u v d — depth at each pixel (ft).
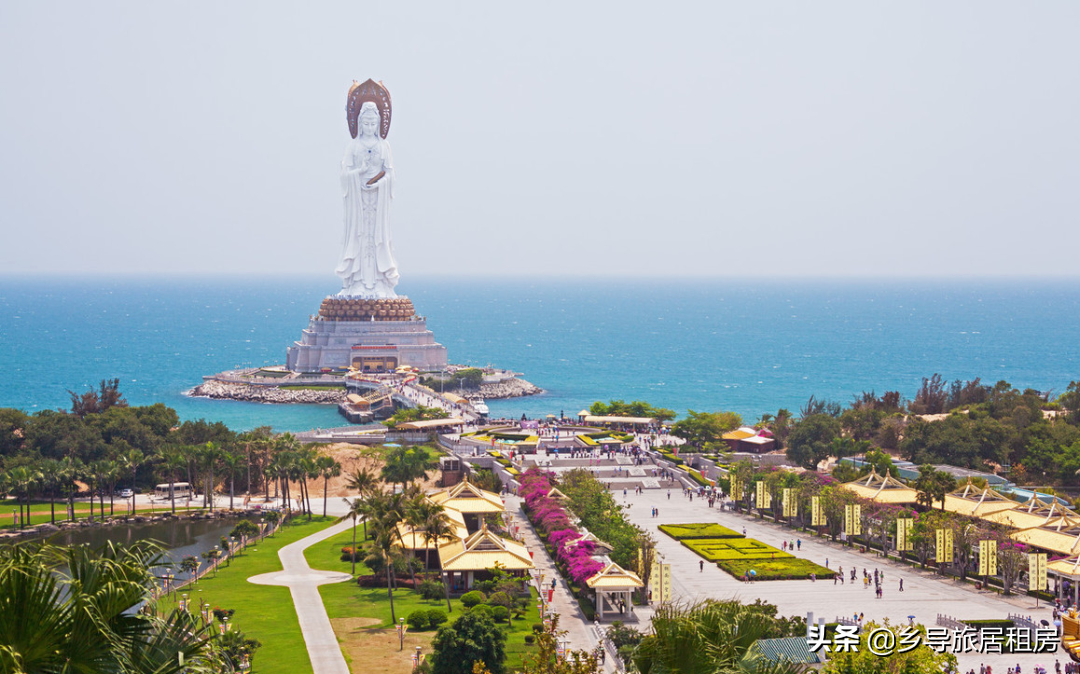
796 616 382.01
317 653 368.27
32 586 112.88
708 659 142.82
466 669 335.47
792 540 562.25
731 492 641.40
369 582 472.03
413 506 449.48
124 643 120.06
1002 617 415.64
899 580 479.00
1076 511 568.41
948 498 574.15
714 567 501.15
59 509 650.84
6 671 106.22
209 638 134.10
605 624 409.28
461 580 473.26
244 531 585.22
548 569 497.46
